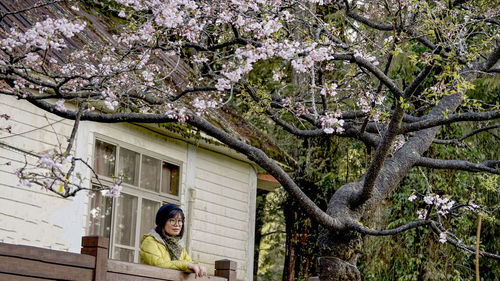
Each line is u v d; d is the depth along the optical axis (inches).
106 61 278.8
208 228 419.8
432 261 518.3
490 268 549.3
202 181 420.8
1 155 308.5
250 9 291.7
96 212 351.9
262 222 697.0
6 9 315.6
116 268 219.6
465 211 394.6
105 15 437.4
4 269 188.9
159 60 403.5
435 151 521.0
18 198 313.3
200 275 241.6
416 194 521.7
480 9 368.2
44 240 322.3
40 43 225.0
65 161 202.2
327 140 551.5
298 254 582.9
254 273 701.9
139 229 374.9
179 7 259.3
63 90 269.1
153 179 389.4
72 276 205.0
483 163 350.3
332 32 292.8
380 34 413.1
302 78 546.6
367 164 531.2
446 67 271.7
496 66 382.9
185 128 388.2
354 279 322.3
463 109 515.2
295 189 302.4
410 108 489.4
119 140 366.3
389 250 515.8
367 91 326.6
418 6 295.0
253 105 310.8
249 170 457.1
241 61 256.8
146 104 276.1
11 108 313.6
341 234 321.4
